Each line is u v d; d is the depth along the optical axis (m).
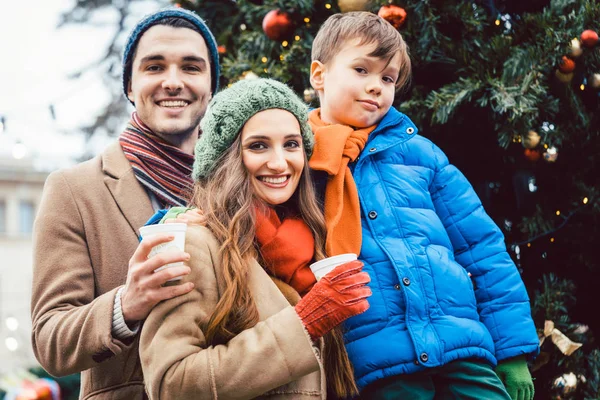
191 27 2.55
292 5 3.06
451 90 2.90
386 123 2.49
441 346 2.20
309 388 1.98
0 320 8.55
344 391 2.10
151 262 1.83
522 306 2.44
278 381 1.82
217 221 2.01
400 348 2.19
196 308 1.89
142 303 1.90
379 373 2.18
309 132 2.22
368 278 1.92
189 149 2.59
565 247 3.22
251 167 2.06
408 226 2.34
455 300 2.29
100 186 2.36
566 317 2.97
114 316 2.00
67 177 2.36
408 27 2.94
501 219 3.37
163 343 1.84
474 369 2.26
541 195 3.25
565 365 2.99
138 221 2.32
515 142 3.06
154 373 1.82
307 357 1.83
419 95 3.05
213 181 2.08
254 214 2.04
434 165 2.55
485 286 2.47
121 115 8.14
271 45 3.20
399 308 2.24
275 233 2.07
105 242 2.29
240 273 1.93
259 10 3.22
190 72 2.53
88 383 2.21
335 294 1.86
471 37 3.01
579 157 3.14
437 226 2.39
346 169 2.34
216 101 2.14
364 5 2.96
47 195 2.33
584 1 2.88
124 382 2.18
